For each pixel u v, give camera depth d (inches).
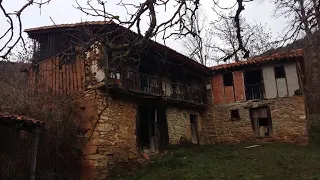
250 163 422.6
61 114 374.6
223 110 670.5
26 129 304.8
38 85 442.3
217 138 665.6
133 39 116.6
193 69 636.7
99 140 393.7
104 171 392.8
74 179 370.0
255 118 637.3
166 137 545.3
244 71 653.3
